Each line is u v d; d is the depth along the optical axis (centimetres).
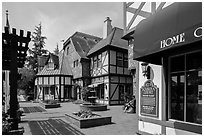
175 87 521
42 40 4359
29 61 4000
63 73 2683
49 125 850
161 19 426
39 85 2791
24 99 3234
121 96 2045
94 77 2259
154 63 555
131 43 990
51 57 2833
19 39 583
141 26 491
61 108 1670
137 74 676
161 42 415
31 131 734
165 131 527
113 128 779
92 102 1636
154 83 583
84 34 3038
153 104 580
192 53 474
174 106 523
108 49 1975
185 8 370
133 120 977
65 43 3002
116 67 2027
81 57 2364
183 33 364
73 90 2698
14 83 584
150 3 662
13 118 574
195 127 444
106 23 2358
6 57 675
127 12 802
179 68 510
